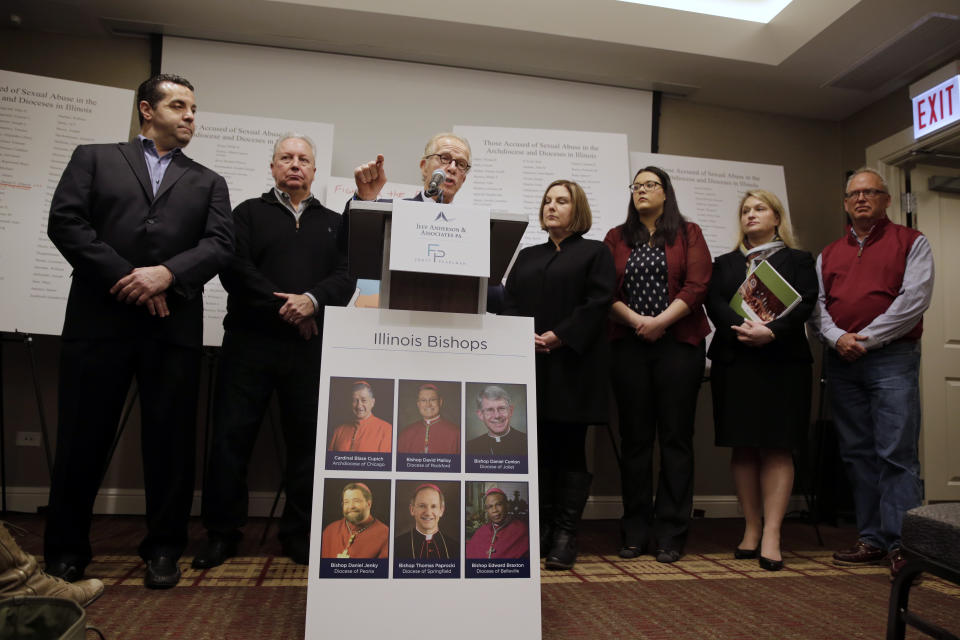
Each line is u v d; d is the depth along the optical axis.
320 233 2.52
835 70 3.76
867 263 2.78
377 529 1.35
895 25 3.34
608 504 3.69
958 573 1.13
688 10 3.58
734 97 4.10
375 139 3.69
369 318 1.45
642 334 2.64
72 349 1.96
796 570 2.46
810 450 3.85
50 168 3.12
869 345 2.64
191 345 2.08
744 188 3.82
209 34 3.52
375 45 3.60
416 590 1.34
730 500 3.86
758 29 3.63
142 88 2.18
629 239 2.88
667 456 2.67
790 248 2.77
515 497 1.43
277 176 2.54
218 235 2.12
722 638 1.66
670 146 4.09
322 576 1.31
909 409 2.60
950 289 3.97
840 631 1.74
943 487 3.80
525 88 3.88
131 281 1.90
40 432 3.31
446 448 1.42
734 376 2.65
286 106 3.62
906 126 3.91
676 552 2.55
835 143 4.36
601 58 3.69
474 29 3.43
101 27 3.46
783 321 2.57
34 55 3.48
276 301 2.31
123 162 2.08
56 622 1.25
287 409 2.43
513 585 1.38
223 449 2.33
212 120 3.31
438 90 3.79
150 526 2.03
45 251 3.06
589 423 2.45
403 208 1.40
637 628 1.72
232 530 2.36
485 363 1.48
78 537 1.99
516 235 1.56
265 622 1.67
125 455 3.33
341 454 1.38
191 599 1.86
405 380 1.44
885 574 2.42
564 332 2.38
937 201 4.02
